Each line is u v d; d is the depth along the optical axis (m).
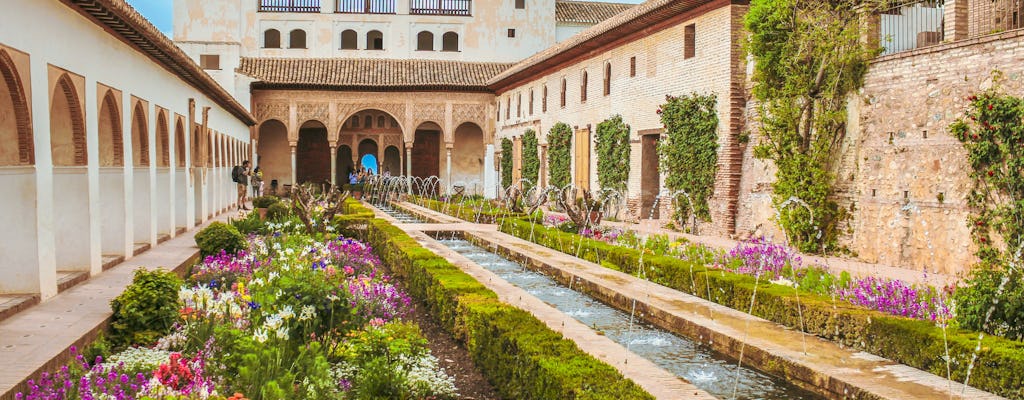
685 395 6.00
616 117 25.53
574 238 16.11
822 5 16.09
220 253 12.94
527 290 12.53
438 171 44.47
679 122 21.08
